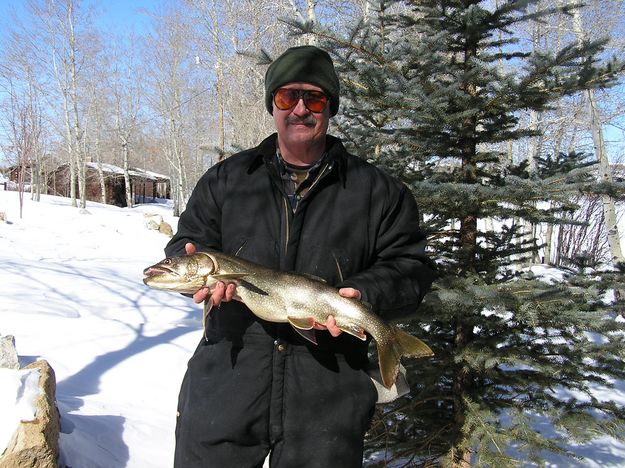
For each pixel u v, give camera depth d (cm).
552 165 441
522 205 381
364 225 236
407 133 411
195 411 228
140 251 1822
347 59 401
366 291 218
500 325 396
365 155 421
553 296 338
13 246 1552
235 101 2873
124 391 522
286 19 413
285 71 232
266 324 228
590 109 1377
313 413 222
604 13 1388
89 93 4238
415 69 418
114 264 1420
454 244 425
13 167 4050
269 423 224
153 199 6041
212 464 223
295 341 227
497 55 421
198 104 4206
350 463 224
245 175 244
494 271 406
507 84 371
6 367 361
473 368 388
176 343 659
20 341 609
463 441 379
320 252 230
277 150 249
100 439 405
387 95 377
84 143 3888
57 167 4366
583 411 392
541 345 398
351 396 226
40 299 787
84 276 1012
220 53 2802
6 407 319
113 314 798
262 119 2436
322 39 413
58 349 598
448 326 428
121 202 5256
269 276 215
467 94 379
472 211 392
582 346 387
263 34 2236
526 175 421
